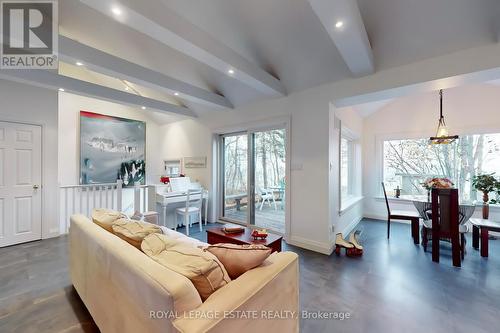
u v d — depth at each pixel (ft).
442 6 6.49
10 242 10.85
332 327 5.44
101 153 16.80
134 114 18.71
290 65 10.06
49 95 11.99
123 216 6.23
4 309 6.09
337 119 11.60
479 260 9.26
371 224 15.30
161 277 3.06
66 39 8.04
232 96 13.48
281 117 11.82
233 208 15.64
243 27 8.77
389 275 8.03
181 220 14.99
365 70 8.65
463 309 6.10
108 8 5.57
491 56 6.78
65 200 13.01
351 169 17.11
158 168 20.16
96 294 4.90
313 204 10.63
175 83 11.17
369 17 7.36
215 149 16.01
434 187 9.34
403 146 16.25
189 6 8.13
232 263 3.97
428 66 7.77
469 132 13.70
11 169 10.92
